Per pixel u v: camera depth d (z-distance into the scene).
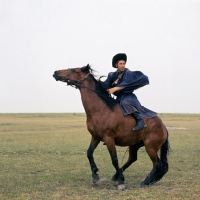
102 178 9.86
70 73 8.66
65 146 18.12
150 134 8.84
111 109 8.52
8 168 11.58
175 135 24.97
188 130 30.67
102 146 18.48
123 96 8.81
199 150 16.34
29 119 59.53
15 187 8.75
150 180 8.90
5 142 19.97
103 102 8.55
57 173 10.67
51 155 14.74
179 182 9.34
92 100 8.53
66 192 8.23
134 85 8.69
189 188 8.64
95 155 14.66
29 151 16.08
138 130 8.69
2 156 14.39
